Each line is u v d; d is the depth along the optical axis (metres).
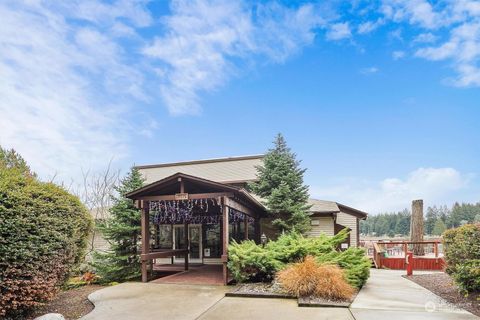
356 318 5.79
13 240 5.56
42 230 6.05
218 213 14.22
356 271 8.37
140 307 6.84
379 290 8.32
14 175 6.24
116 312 6.48
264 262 8.73
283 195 14.01
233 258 8.90
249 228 14.99
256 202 12.13
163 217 12.88
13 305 5.60
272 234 14.88
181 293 8.11
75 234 7.00
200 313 6.34
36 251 5.92
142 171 20.28
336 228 16.20
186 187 10.59
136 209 11.39
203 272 11.78
